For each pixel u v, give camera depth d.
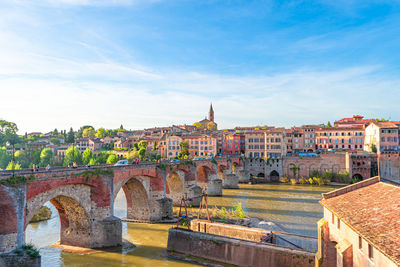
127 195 67.25
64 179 42.12
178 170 80.31
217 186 97.94
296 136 155.00
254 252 38.62
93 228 47.31
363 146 137.75
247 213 73.19
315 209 77.50
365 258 23.69
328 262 32.03
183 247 45.25
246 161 139.38
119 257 44.09
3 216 33.94
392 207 24.97
